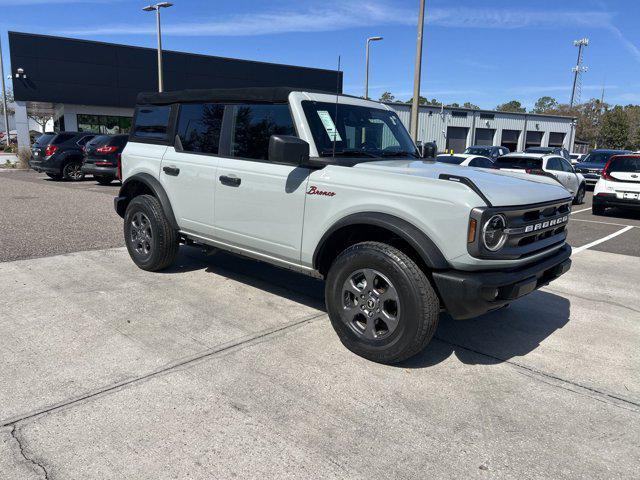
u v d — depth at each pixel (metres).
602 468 2.60
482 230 3.18
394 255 3.43
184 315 4.43
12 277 5.36
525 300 5.29
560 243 4.12
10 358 3.54
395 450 2.68
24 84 29.02
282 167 4.16
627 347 4.12
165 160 5.27
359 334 3.70
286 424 2.87
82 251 6.62
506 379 3.51
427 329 3.39
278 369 3.52
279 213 4.19
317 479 2.43
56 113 37.78
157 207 5.38
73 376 3.32
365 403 3.13
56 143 16.83
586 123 85.62
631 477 2.54
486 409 3.12
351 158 4.14
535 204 3.58
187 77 33.72
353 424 2.90
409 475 2.49
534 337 4.29
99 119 32.75
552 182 4.28
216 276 5.61
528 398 3.27
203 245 5.33
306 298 4.99
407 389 3.32
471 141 46.31
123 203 5.97
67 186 15.30
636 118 80.19
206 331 4.11
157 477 2.41
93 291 4.99
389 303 3.58
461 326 4.49
